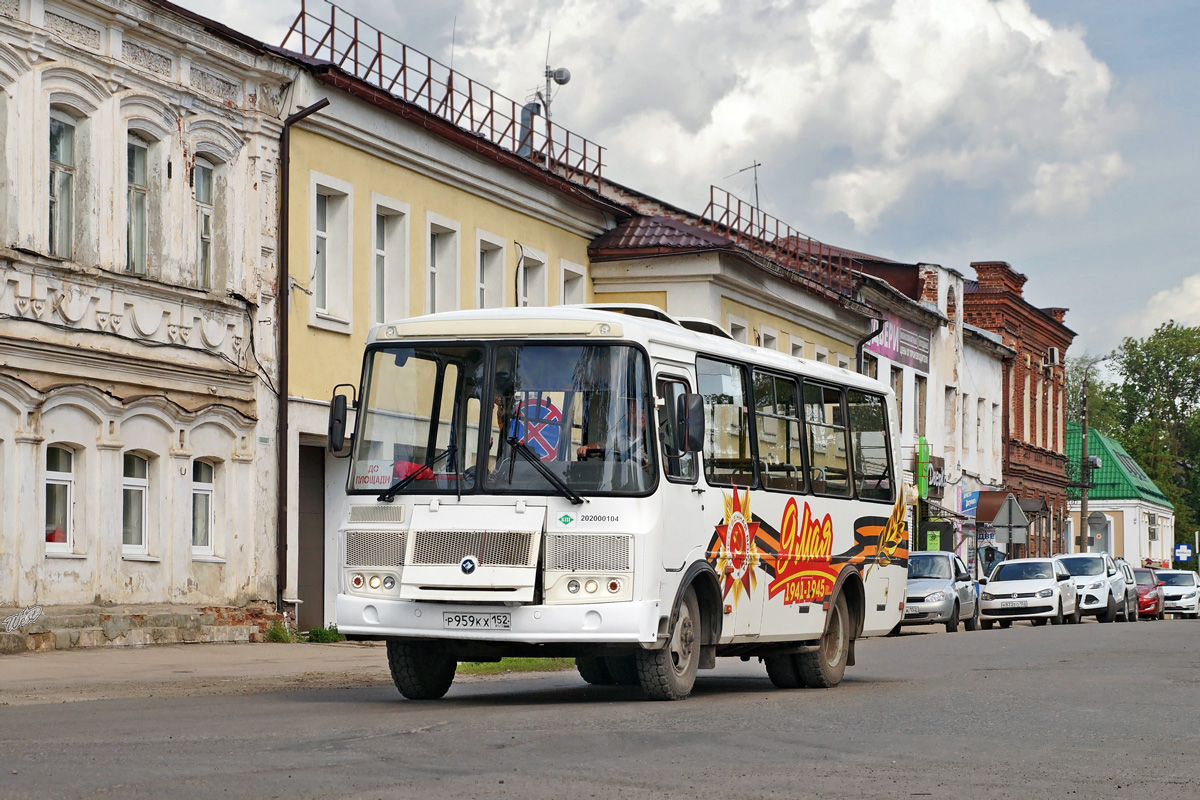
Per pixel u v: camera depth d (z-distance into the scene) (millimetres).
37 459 20828
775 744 10695
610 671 17469
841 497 18203
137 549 22984
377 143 28609
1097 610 46562
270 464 25594
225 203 24953
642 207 46469
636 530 13562
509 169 33250
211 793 8102
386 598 13898
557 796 8227
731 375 15703
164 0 23109
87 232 21969
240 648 22594
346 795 8125
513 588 13477
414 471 14000
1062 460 80000
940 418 60188
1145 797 8617
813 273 47438
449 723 11734
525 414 13875
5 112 20578
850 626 18359
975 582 41531
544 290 35312
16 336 20406
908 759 10086
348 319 27781
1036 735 11602
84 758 9453
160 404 23062
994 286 69938
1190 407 126625
